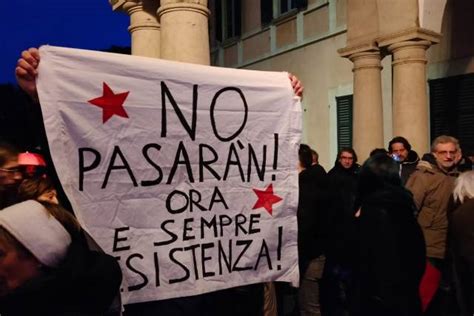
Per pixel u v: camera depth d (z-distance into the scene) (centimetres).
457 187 310
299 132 271
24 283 136
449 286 384
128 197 220
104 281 146
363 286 290
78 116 208
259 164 258
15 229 135
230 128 249
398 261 277
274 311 307
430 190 393
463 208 294
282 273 265
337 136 1173
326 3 1168
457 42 970
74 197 207
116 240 216
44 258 137
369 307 290
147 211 224
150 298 224
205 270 239
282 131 265
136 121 222
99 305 146
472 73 941
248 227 254
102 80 214
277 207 263
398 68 763
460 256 292
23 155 206
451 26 979
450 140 402
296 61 1284
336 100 1170
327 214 385
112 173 216
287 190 266
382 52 826
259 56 1408
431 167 407
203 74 241
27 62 199
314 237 394
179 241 232
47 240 138
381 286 278
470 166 579
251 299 300
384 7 773
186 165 236
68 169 206
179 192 233
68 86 206
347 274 377
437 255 388
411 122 752
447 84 991
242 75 255
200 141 240
